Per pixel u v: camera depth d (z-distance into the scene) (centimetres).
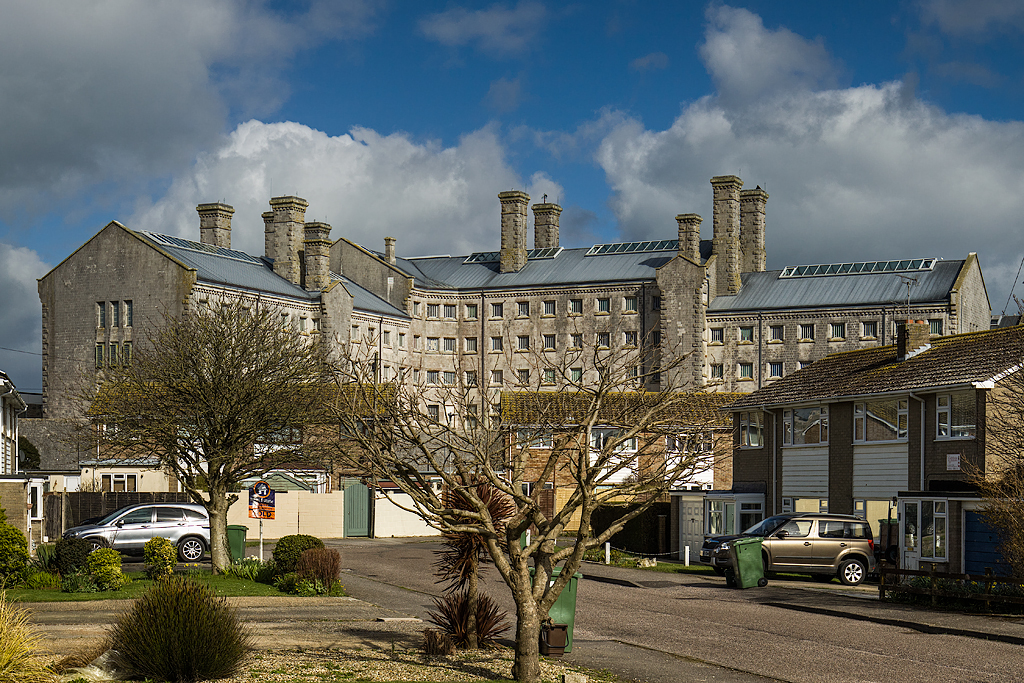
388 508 5697
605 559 4062
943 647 1981
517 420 1873
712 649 1955
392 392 1866
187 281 8206
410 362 10388
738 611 2539
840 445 4091
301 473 4538
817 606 2602
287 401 3048
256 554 4131
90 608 2297
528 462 5625
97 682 1395
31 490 4709
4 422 4428
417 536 5753
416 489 1568
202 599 1512
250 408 2992
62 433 6128
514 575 1603
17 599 2327
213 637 1473
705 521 4484
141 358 3228
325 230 9675
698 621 2348
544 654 1816
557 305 10406
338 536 5550
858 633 2167
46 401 8638
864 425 3988
